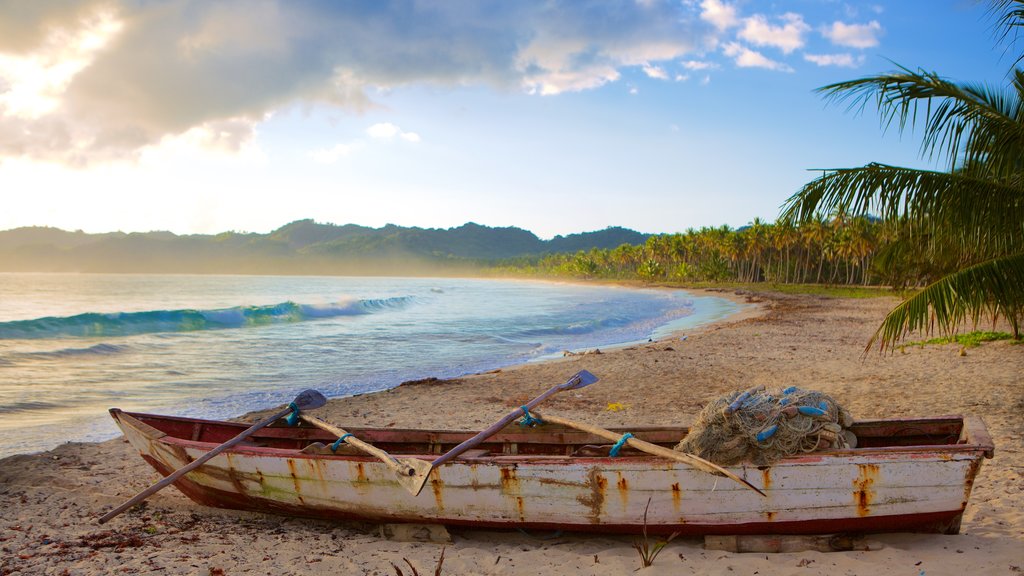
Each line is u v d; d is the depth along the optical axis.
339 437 6.33
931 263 10.89
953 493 5.00
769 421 5.13
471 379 16.38
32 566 4.98
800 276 103.69
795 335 25.80
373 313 43.72
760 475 5.15
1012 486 6.67
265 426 6.98
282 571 4.96
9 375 16.86
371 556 5.38
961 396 11.76
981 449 4.93
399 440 7.08
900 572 4.61
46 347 22.09
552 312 46.53
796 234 84.50
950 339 19.95
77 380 16.25
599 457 5.48
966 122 8.73
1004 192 8.44
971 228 8.51
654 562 5.02
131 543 5.58
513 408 12.80
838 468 5.05
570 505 5.48
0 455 9.61
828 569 4.74
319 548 5.59
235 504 6.70
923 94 8.65
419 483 5.34
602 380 15.82
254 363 19.77
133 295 70.06
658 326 35.00
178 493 7.50
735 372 16.58
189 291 83.06
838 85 8.73
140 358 20.20
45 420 11.91
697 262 126.81
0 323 24.81
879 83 8.66
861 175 8.54
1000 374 13.73
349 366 19.61
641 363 18.48
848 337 24.77
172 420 7.57
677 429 6.45
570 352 22.25
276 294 75.50
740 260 113.50
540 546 5.67
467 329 31.72
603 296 79.38
